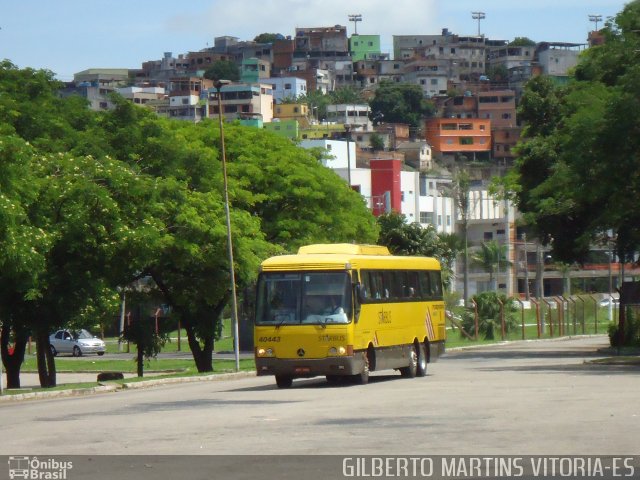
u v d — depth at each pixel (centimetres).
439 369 5662
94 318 6325
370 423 2572
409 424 2523
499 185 7881
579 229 7275
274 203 7994
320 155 8944
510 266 17512
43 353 6122
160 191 6056
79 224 5322
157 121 6950
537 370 5097
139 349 7038
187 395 4041
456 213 19600
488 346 9681
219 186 7100
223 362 8988
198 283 6994
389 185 18512
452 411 2833
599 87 5688
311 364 4231
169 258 6725
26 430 2680
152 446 2228
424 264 5200
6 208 4350
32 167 5350
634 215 6153
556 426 2409
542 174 7431
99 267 5719
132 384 5162
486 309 11406
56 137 6269
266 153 7950
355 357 4259
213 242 6769
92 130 6550
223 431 2480
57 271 5534
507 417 2634
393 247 13675
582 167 5453
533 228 7475
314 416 2803
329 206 8275
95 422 2831
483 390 3662
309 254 4444
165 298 7256
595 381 4034
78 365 9638
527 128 7931
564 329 12344
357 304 4284
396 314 4725
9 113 5978
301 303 4278
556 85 7975
